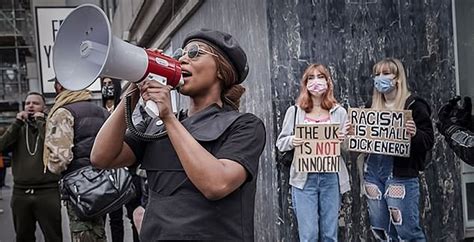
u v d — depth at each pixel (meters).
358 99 4.94
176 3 8.98
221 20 6.30
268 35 4.75
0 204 11.32
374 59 4.98
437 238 5.12
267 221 5.02
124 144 2.10
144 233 1.98
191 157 1.80
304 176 4.25
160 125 2.07
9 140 5.02
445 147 5.08
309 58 4.82
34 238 5.27
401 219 4.12
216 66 2.08
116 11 19.48
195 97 2.11
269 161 4.88
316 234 4.23
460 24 5.21
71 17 1.84
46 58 9.43
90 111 4.18
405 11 5.04
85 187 3.95
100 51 1.78
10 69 34.72
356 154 4.86
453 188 5.12
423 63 5.09
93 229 4.14
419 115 4.11
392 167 4.13
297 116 4.34
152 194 2.02
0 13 33.84
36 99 5.10
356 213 4.89
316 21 4.84
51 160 4.00
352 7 4.92
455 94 5.15
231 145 1.94
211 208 1.90
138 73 1.80
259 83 5.03
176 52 2.13
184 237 1.87
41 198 5.04
